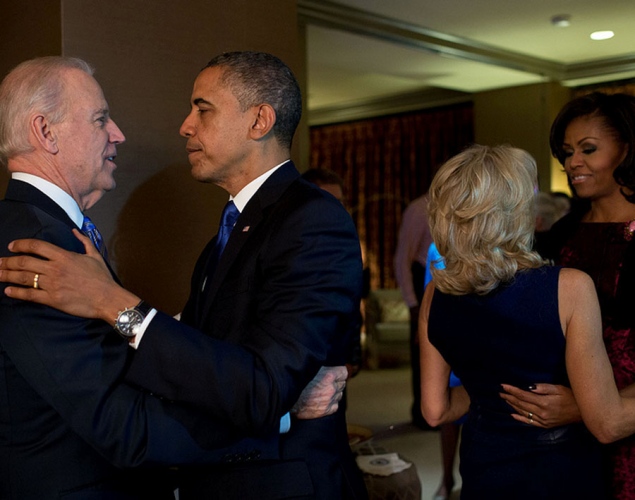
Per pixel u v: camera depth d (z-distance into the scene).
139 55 2.50
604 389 1.62
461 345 1.78
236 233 1.71
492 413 1.77
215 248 1.81
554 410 1.67
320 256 1.60
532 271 1.67
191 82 2.65
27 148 1.59
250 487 1.61
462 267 1.70
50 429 1.50
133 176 2.49
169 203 2.59
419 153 10.91
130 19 2.48
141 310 1.48
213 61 1.77
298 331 1.54
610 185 2.17
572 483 1.69
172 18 2.60
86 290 1.46
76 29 2.34
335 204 1.68
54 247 1.46
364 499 1.81
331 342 1.61
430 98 10.05
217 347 1.50
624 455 1.98
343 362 1.77
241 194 1.78
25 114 1.58
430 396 1.95
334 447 1.73
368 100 10.69
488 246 1.67
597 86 8.59
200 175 1.79
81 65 1.69
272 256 1.62
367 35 6.37
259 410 1.47
